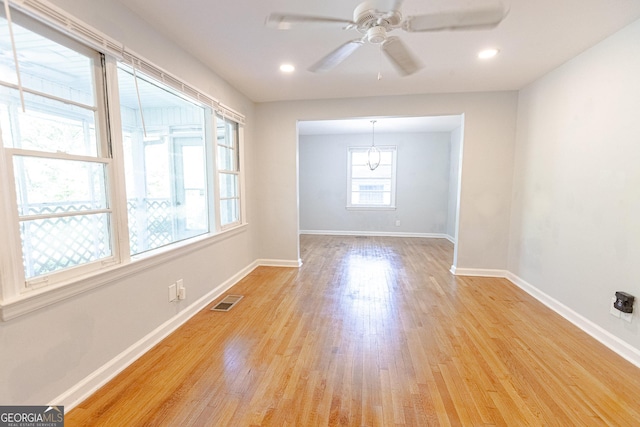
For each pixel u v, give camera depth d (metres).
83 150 1.66
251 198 4.02
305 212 7.33
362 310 2.76
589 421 1.46
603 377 1.79
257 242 4.26
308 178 7.23
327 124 5.75
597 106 2.28
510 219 3.64
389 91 3.56
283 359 1.97
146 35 2.00
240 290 3.28
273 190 4.18
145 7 1.84
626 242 2.01
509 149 3.58
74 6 1.50
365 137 6.94
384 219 7.05
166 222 3.54
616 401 1.59
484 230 3.74
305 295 3.14
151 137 3.56
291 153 4.08
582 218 2.43
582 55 2.45
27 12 1.29
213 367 1.88
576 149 2.51
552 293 2.81
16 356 1.29
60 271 1.48
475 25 1.55
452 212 6.40
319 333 2.33
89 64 1.67
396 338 2.25
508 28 2.08
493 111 3.57
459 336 2.28
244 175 3.74
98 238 1.75
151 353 2.03
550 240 2.85
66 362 1.50
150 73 2.03
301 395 1.63
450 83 3.27
